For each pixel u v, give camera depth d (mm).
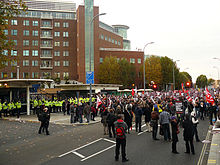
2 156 9898
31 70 66000
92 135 14570
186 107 20562
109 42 80312
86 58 65688
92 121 21469
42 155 9922
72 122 20250
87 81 23062
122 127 8828
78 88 42625
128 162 8578
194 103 20688
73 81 66125
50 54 67938
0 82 27156
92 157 9398
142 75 72438
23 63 65500
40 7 71938
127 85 68938
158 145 11344
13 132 16125
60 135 14906
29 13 68250
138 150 10391
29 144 12328
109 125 13680
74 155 9789
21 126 18906
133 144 11656
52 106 30547
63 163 8648
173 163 8336
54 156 9711
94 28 67000
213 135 13516
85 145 11688
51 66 67625
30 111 28531
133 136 13852
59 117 25047
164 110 12766
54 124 20172
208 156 9188
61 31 68938
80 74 65188
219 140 12102
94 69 66312
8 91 29125
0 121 22094
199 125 17516
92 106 22188
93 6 67250
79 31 65875
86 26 66312
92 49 66312
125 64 69125
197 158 8977
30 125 19500
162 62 73312
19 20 65938
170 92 40031
